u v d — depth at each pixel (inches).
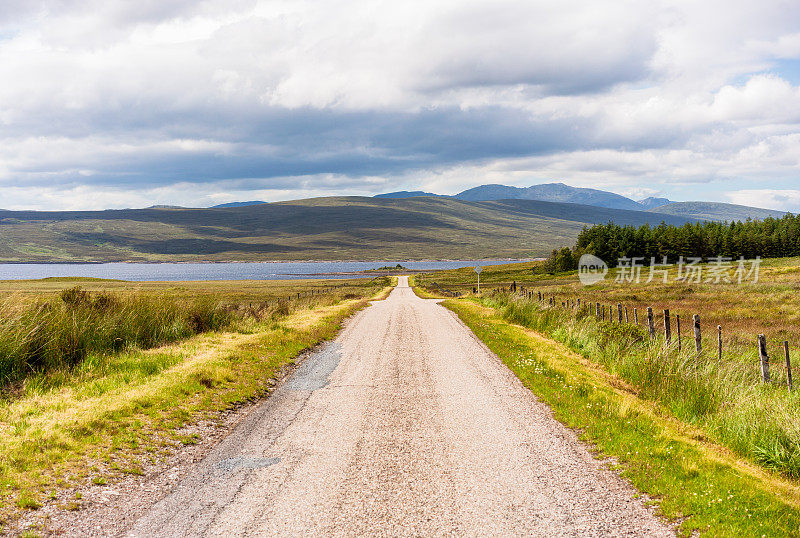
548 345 631.2
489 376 466.3
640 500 214.5
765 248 4630.9
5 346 401.7
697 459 259.0
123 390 373.1
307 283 4426.7
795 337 799.1
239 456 267.9
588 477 238.8
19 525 186.7
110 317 557.6
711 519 195.9
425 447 280.4
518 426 317.7
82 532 185.3
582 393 390.3
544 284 3147.1
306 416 344.8
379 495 218.5
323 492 221.6
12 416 306.3
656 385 419.8
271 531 187.0
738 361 528.4
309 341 673.0
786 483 248.5
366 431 310.3
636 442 281.6
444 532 186.4
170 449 275.9
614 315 1068.5
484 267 6314.0
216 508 206.2
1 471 227.3
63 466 240.7
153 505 208.7
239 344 582.6
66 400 344.5
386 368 510.0
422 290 2780.5
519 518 197.8
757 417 321.1
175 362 478.9
